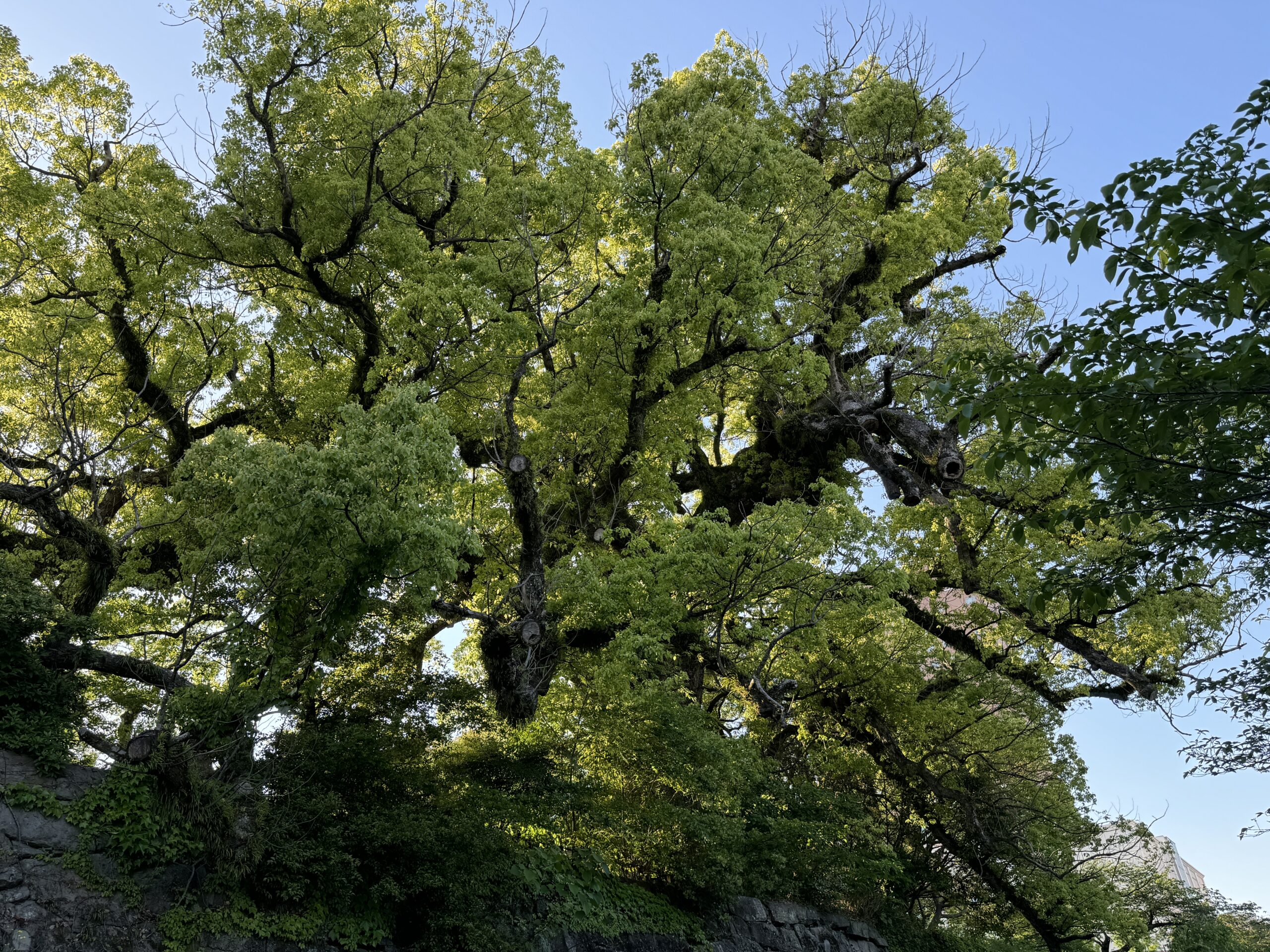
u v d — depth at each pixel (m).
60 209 18.20
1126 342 9.38
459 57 19.98
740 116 20.20
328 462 10.85
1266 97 8.46
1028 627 21.25
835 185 24.52
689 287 16.97
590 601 15.22
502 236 18.20
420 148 17.81
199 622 12.01
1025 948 25.97
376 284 18.08
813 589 16.03
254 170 16.64
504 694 15.78
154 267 17.41
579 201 18.64
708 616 16.84
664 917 15.59
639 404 17.86
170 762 10.73
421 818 12.04
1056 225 9.24
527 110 21.34
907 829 23.91
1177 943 24.94
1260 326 9.06
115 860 10.07
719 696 20.31
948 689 22.80
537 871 14.09
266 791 11.68
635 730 15.88
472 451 18.97
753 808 19.12
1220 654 20.25
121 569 14.69
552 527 17.98
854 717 22.75
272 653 11.30
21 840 9.59
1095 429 9.56
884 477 19.81
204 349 17.89
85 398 16.92
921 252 22.36
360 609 11.83
